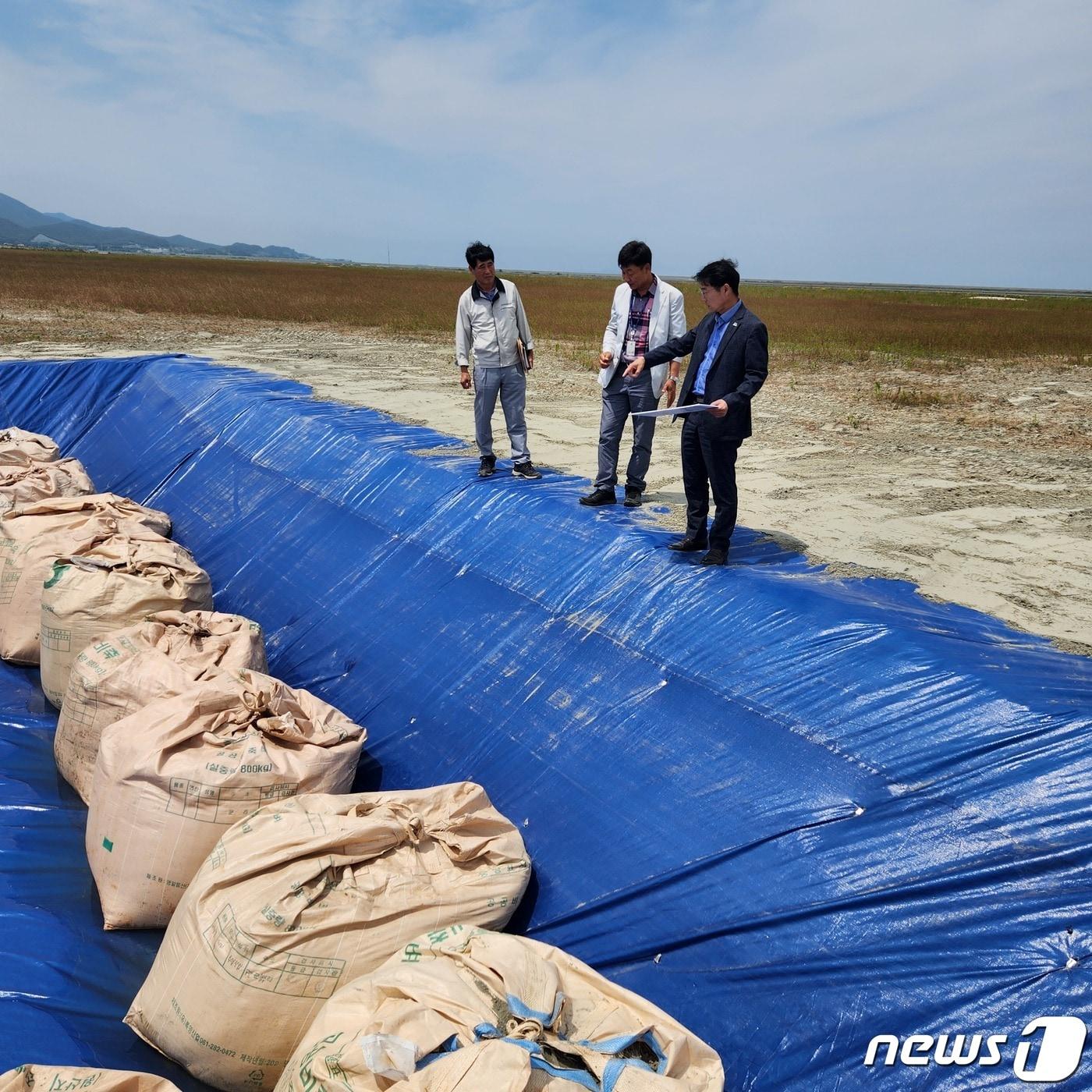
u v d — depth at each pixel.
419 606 5.54
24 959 3.33
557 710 4.29
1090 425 9.60
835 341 19.92
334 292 34.78
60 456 9.66
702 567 4.57
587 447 8.15
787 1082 2.62
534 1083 2.08
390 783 4.59
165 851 3.41
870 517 5.84
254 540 7.30
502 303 6.05
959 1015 2.49
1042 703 3.10
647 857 3.38
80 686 4.23
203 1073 2.86
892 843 2.94
